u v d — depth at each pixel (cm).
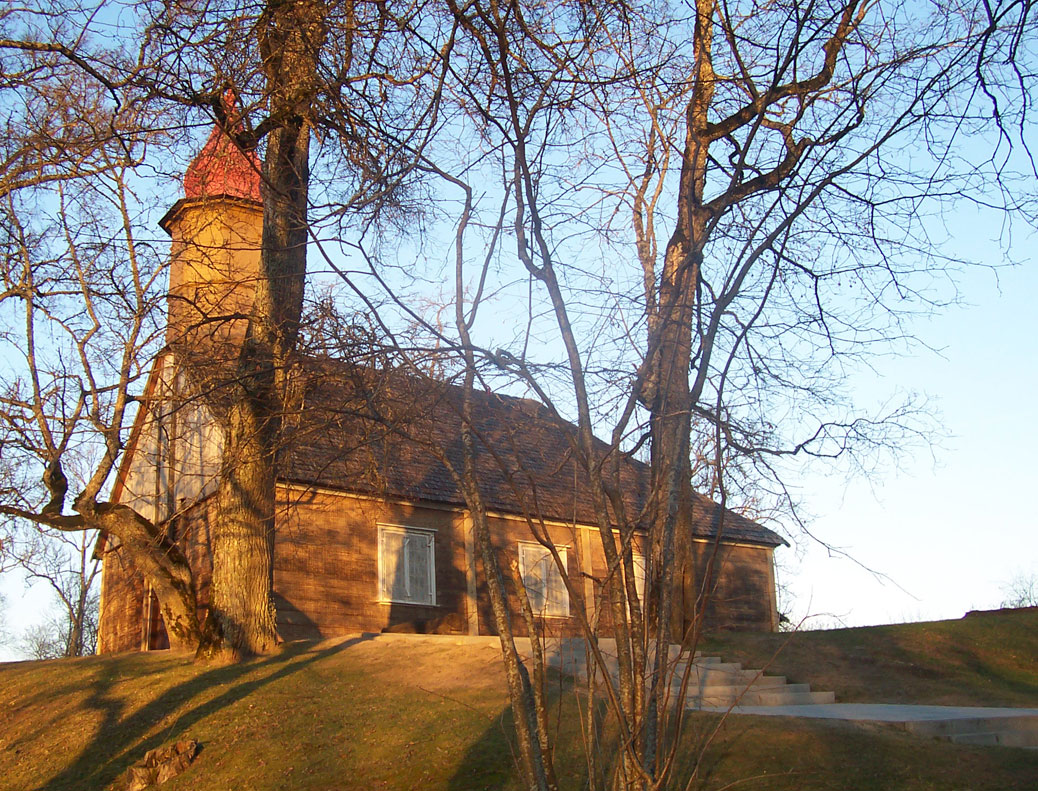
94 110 1251
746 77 688
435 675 1341
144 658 1553
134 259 1319
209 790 998
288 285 1353
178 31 1005
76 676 1477
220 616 1473
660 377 589
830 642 1848
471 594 2148
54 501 1418
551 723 1022
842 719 1086
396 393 641
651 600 589
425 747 1030
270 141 1345
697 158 656
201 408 1602
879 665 1706
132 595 2455
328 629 1955
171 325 1333
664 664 532
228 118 1148
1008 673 1733
